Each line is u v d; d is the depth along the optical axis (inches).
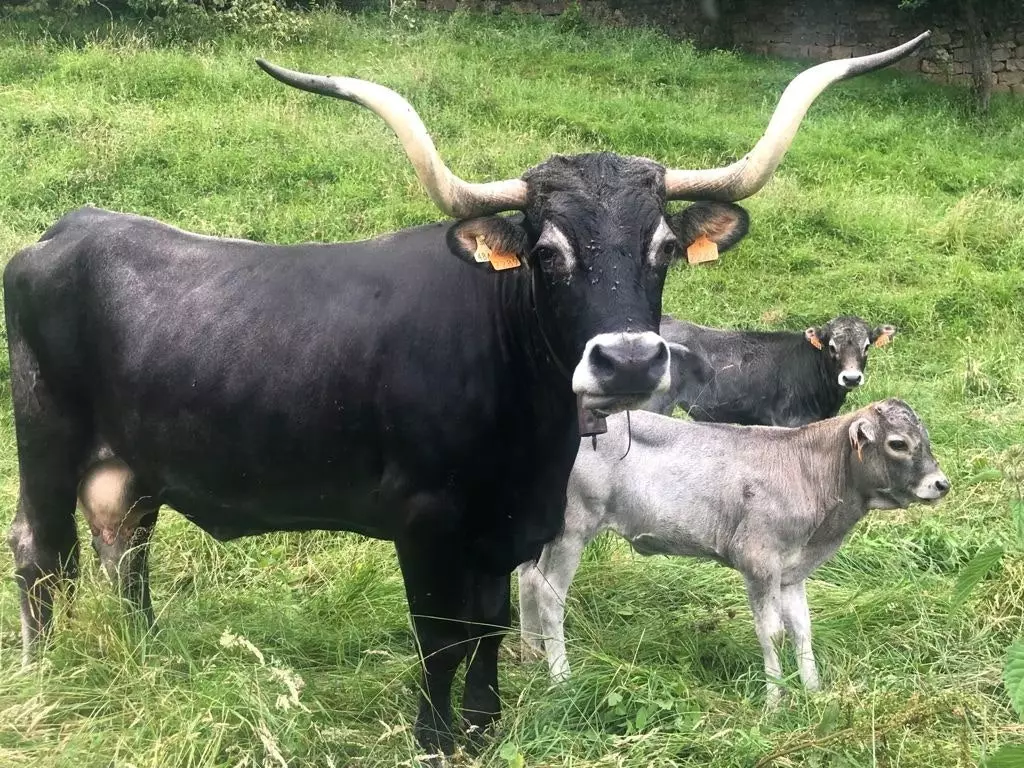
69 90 526.0
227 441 161.5
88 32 640.4
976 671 187.5
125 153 451.5
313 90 147.9
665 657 194.9
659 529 205.5
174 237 176.7
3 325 314.0
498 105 570.6
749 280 421.7
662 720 166.7
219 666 175.5
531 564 201.3
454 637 161.5
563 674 181.8
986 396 335.6
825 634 202.5
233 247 172.6
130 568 189.5
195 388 161.6
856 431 195.2
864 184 534.0
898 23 781.9
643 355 130.9
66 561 182.5
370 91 145.9
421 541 157.2
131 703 157.3
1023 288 421.7
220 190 441.1
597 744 160.1
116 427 172.2
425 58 636.7
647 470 202.5
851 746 150.1
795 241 457.1
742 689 191.9
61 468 177.9
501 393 152.8
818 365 315.3
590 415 165.9
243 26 652.7
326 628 198.5
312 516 167.3
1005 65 776.9
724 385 319.6
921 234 474.9
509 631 169.3
